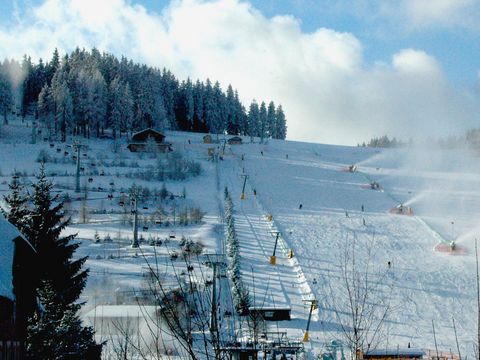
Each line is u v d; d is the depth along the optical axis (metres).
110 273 47.00
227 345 9.70
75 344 19.53
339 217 82.00
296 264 57.97
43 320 19.72
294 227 74.75
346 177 116.06
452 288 54.19
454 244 67.44
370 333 33.88
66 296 24.53
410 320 45.00
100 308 30.38
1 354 16.44
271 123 192.75
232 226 68.19
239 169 116.06
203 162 118.75
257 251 62.25
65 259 25.67
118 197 82.56
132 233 65.19
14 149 112.50
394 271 57.94
